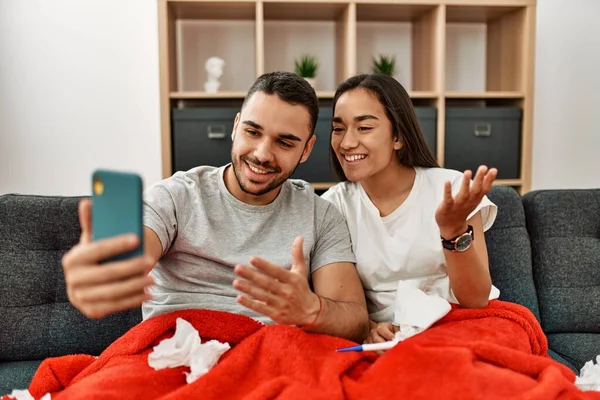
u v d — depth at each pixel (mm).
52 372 1276
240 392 1101
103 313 887
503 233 1878
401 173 1603
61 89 3102
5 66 3059
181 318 1236
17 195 1762
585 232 1933
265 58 3209
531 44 2900
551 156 3432
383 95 1518
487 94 2910
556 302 1858
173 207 1393
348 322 1317
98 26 3096
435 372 1082
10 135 3094
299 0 2762
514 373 1092
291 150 1375
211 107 3002
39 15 3057
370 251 1553
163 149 2764
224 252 1404
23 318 1647
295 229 1473
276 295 1131
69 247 1721
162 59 2729
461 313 1398
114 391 1070
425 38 3047
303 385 1075
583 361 1661
